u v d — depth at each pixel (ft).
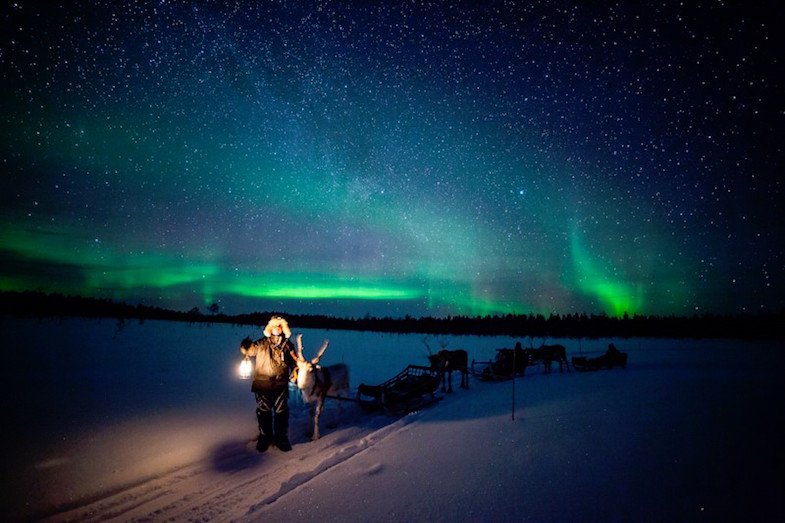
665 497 12.45
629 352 84.23
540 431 20.36
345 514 12.23
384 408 28.22
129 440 21.91
